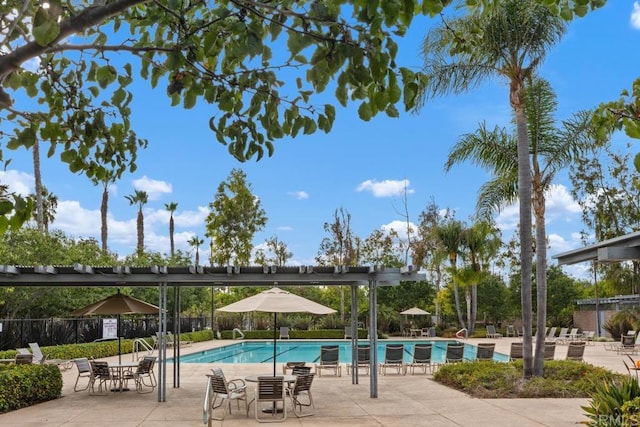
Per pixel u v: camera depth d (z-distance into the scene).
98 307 13.67
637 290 34.03
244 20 3.50
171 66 3.51
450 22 13.09
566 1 3.77
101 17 3.05
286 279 12.88
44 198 47.09
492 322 42.25
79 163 4.49
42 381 12.39
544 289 13.39
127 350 25.58
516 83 13.45
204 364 20.27
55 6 2.90
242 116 3.86
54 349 19.72
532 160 14.17
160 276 12.65
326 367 16.73
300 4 3.71
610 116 4.82
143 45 4.18
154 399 12.80
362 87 3.59
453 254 35.66
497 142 14.84
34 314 25.81
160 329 12.64
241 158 3.87
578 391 12.16
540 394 12.23
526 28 13.19
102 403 12.27
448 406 11.42
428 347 17.64
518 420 9.81
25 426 9.75
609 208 34.56
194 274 12.75
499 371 13.92
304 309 11.79
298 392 11.07
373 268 12.52
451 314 41.91
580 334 31.06
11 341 20.55
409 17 2.90
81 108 4.48
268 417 10.56
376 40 3.16
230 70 4.00
